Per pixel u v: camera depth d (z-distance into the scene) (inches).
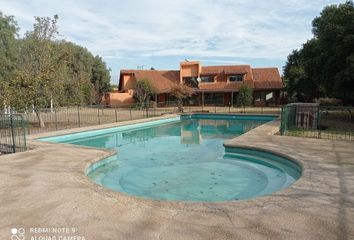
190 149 609.9
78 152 441.4
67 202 242.1
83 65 2049.7
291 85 1445.6
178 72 1819.6
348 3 861.2
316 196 254.4
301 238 184.1
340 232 191.5
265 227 198.8
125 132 848.3
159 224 204.1
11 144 509.4
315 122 684.7
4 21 1074.7
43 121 881.5
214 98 1679.4
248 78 1641.2
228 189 362.9
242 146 485.1
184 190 361.1
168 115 1104.8
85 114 1187.9
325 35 853.8
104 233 191.8
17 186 281.6
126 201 244.8
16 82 742.5
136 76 1748.3
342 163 360.5
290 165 397.4
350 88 840.9
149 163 489.4
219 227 199.3
